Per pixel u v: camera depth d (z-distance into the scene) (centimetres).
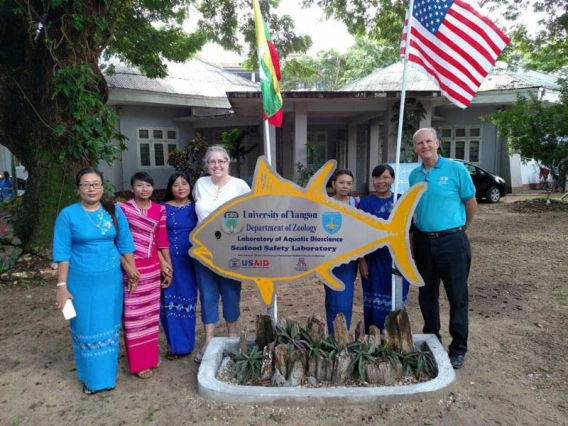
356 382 323
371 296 377
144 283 346
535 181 1895
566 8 1155
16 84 728
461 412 296
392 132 1308
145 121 1755
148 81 1667
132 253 338
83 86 693
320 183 335
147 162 1777
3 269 648
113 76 1593
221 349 358
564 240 859
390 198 363
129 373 363
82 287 315
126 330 345
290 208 338
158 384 343
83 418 301
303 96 1223
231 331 387
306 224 338
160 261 366
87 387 330
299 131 1315
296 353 323
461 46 338
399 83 1789
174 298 379
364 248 335
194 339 393
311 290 593
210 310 375
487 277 628
